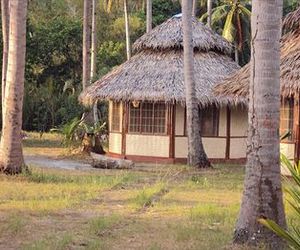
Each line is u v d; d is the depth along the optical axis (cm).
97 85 2275
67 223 977
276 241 795
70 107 3606
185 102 2083
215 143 2250
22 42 1480
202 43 2288
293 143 1786
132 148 2275
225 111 2248
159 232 924
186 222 1007
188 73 1936
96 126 2400
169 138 2212
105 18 4847
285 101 1811
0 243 827
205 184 1520
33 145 2780
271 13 799
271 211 798
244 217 816
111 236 891
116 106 2342
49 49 4056
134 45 2348
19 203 1151
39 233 896
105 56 4362
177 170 1889
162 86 2133
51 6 5072
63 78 4200
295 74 1488
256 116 802
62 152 2433
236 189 1452
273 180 799
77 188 1371
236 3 3912
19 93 1499
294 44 1631
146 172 1814
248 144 813
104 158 1934
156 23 4588
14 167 1499
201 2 4509
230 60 2373
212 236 890
